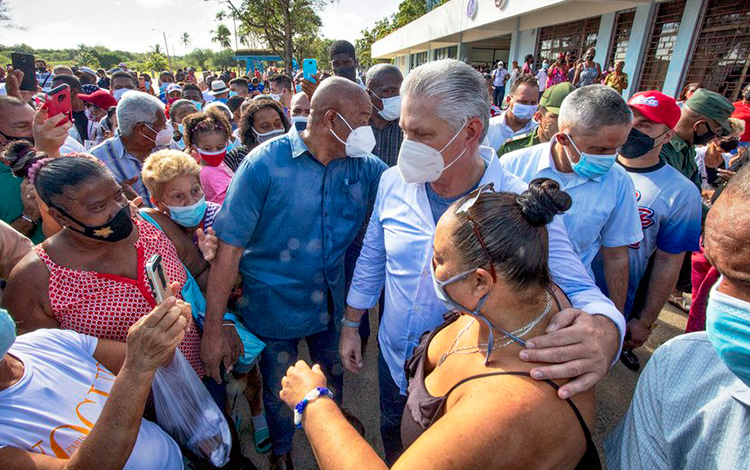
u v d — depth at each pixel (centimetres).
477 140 141
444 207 157
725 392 86
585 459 92
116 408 106
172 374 148
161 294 120
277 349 205
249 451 236
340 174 185
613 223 202
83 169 133
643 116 216
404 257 156
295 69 1994
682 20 902
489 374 92
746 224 67
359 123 171
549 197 94
